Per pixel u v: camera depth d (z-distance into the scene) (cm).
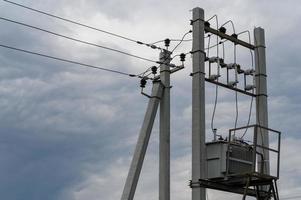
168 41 2334
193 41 2133
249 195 2161
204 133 2045
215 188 2038
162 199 2178
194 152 2028
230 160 2061
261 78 2314
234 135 2136
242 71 2281
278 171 2036
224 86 2184
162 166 2217
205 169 2028
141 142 2228
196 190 1991
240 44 2292
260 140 2228
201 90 2075
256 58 2339
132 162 2217
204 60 2119
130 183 2173
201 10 2153
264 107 2284
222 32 2212
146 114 2273
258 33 2362
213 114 2133
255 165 2003
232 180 2031
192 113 2069
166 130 2262
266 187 2178
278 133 2080
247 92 2278
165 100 2289
